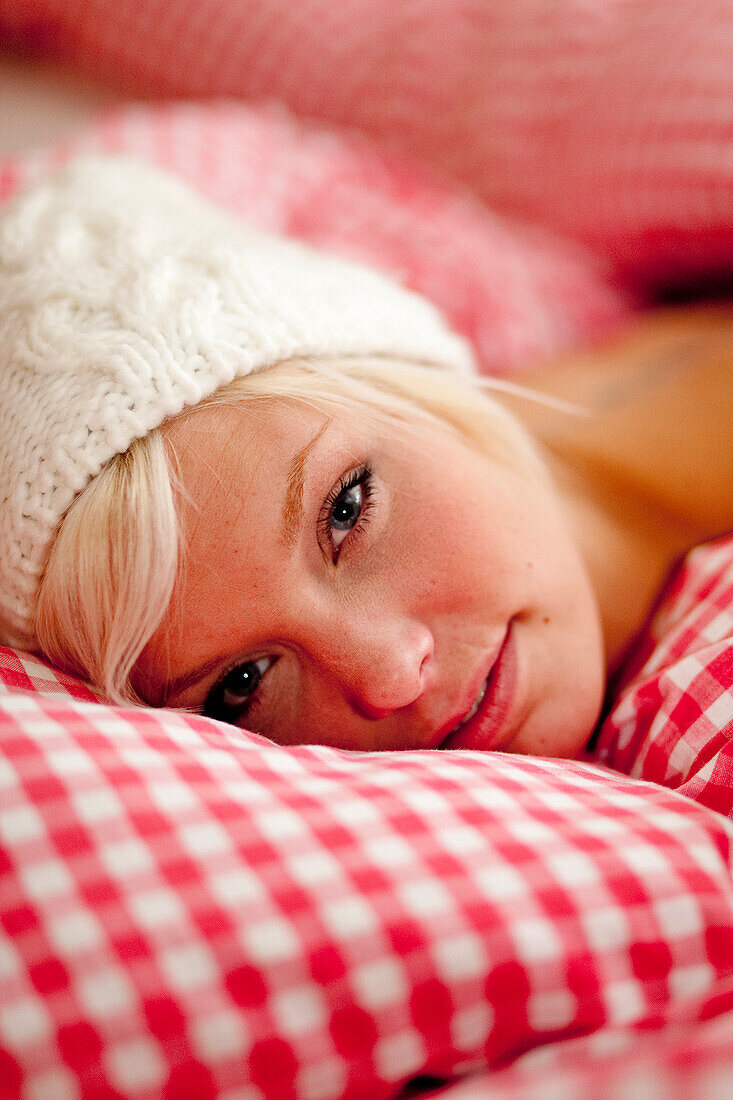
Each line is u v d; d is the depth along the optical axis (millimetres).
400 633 415
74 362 421
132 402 407
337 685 419
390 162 715
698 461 545
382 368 462
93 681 422
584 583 459
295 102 780
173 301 433
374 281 516
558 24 686
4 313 460
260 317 436
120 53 814
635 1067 301
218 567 402
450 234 666
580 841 341
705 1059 297
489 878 333
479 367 645
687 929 333
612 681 496
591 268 705
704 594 455
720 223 628
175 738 356
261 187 666
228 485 402
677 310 677
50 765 339
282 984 323
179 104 827
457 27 736
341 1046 323
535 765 381
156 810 337
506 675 433
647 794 364
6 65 857
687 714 401
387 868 333
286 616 408
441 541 428
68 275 456
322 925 326
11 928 323
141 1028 320
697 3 638
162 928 324
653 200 646
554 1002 326
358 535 425
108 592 406
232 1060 321
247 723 438
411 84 746
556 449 564
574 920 330
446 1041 325
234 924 325
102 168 570
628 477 546
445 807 346
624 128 650
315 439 415
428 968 324
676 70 630
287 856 333
